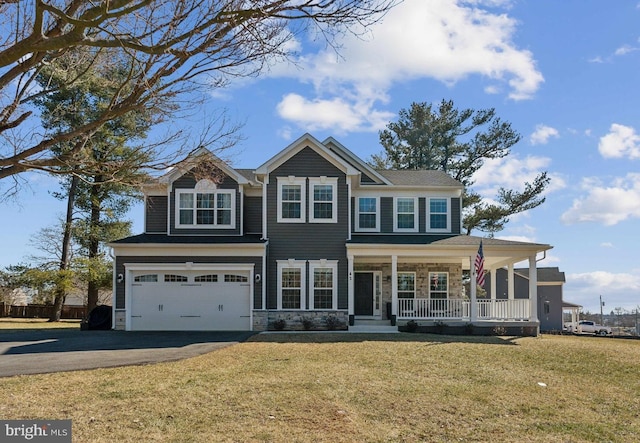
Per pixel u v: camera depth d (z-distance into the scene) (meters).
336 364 12.95
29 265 33.19
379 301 25.11
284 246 22.81
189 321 22.06
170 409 8.66
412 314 22.72
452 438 7.75
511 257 22.73
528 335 22.02
